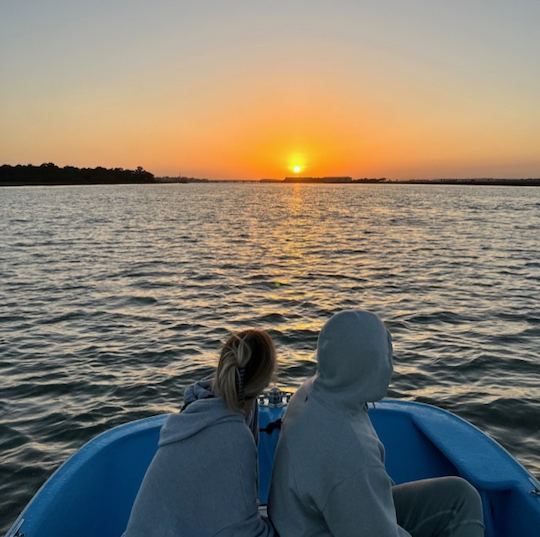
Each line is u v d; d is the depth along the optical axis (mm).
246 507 1936
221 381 1977
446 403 7324
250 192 179750
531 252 24297
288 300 13797
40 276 17297
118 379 8219
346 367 1874
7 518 4961
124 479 3117
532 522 2570
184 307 12945
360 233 34656
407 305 13156
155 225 40594
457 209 69688
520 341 10078
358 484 1787
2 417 6934
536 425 6691
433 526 2322
